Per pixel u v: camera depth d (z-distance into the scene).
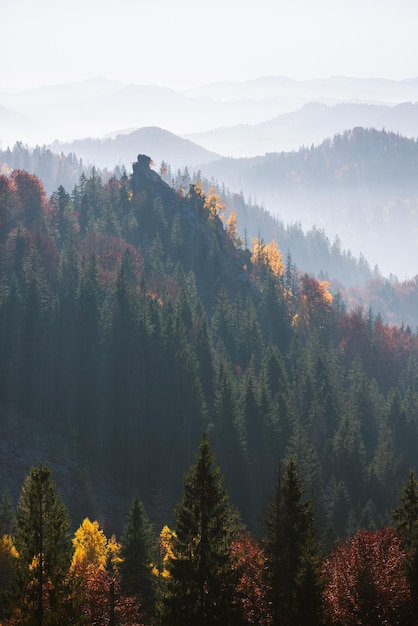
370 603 134.62
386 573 139.75
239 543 149.62
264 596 134.00
